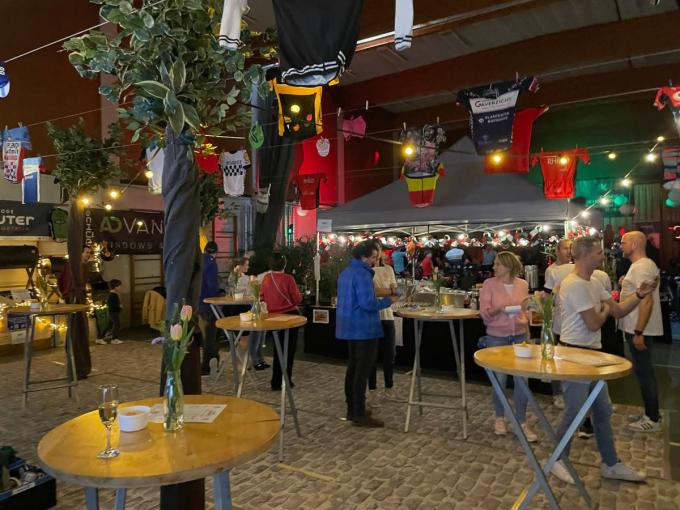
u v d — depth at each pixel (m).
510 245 9.49
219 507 1.78
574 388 3.23
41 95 9.38
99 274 10.41
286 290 5.60
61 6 9.73
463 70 12.70
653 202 15.12
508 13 8.92
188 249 2.54
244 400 2.33
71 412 5.26
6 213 8.58
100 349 8.79
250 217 13.48
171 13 2.39
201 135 2.66
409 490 3.39
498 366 2.71
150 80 2.44
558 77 13.59
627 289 4.25
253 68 2.72
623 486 3.37
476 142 6.00
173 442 1.80
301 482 3.53
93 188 6.99
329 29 2.57
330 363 7.36
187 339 2.01
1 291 8.57
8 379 6.73
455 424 4.68
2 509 2.98
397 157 17.41
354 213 8.55
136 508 3.25
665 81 12.55
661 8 10.28
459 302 6.50
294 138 6.44
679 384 6.09
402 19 2.21
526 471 3.65
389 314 5.73
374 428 4.60
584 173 15.88
